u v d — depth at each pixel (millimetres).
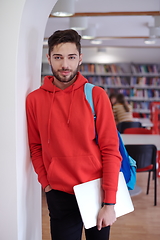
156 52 9664
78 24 5137
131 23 5926
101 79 9906
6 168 1578
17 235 1624
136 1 4000
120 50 9695
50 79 1725
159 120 6691
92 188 1631
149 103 9930
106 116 1617
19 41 1532
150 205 3832
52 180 1684
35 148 1793
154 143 4051
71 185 1649
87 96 1617
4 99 1532
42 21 1843
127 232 3053
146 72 9805
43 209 3623
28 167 1791
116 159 1616
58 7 3906
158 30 5812
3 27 1495
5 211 1611
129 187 1824
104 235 1716
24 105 1683
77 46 1589
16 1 1480
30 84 1798
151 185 4613
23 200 1711
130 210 1727
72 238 1731
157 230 3121
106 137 1615
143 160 3721
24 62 1651
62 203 1708
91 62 9812
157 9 4344
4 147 1562
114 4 4152
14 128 1545
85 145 1614
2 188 1594
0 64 1513
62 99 1642
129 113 6281
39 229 2129
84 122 1599
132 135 4621
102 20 5719
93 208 1612
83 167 1632
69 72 1585
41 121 1667
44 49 9188
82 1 4074
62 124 1623
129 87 9945
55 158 1647
